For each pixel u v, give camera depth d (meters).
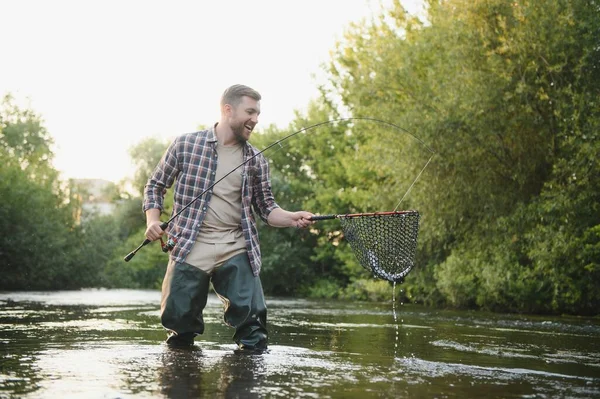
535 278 12.52
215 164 4.30
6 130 44.16
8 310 8.79
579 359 4.16
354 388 2.71
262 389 2.62
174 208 4.34
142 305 11.20
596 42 11.98
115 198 50.19
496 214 13.65
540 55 12.39
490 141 13.18
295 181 30.05
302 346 4.54
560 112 12.16
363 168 22.94
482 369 3.43
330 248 27.97
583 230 11.86
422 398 2.52
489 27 13.28
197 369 3.12
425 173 13.91
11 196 24.86
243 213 4.30
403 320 8.63
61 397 2.37
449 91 13.35
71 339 4.66
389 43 15.88
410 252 3.86
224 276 4.25
